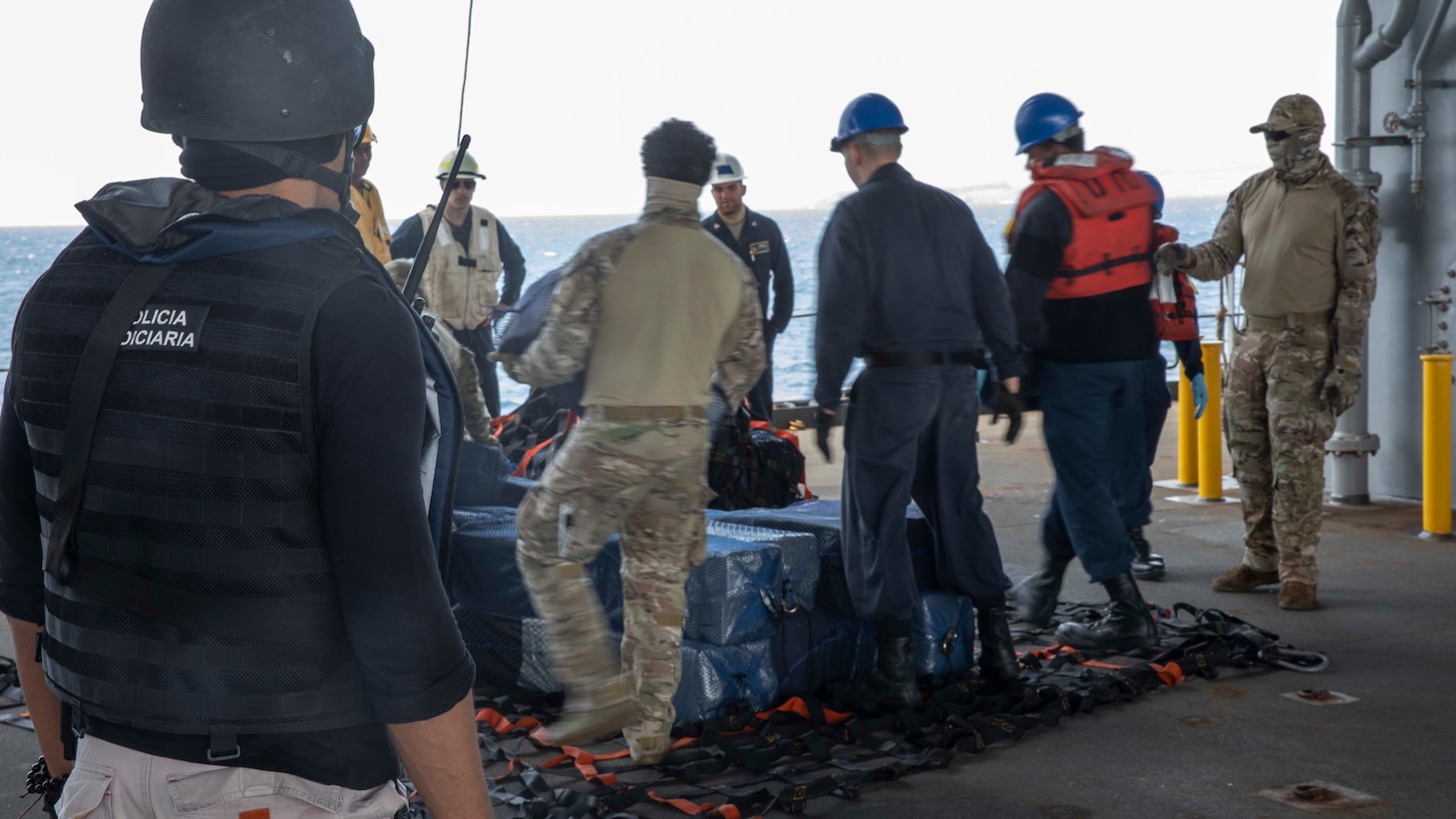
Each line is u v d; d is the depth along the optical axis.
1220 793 3.03
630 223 3.12
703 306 3.08
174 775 1.12
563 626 3.14
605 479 3.03
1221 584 5.15
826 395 3.54
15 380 1.21
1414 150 6.59
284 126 1.16
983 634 3.90
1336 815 2.89
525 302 3.22
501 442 5.06
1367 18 6.62
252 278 1.11
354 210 1.30
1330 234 4.68
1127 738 3.44
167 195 1.18
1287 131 4.72
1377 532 6.18
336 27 1.20
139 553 1.11
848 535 3.63
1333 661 4.12
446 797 1.18
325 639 1.13
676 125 3.11
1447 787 3.04
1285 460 4.79
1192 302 4.85
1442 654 4.17
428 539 1.14
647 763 3.19
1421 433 6.86
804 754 3.32
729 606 3.47
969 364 3.66
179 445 1.09
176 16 1.15
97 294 1.15
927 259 3.54
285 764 1.13
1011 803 2.99
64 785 1.31
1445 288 6.56
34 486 1.27
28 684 1.38
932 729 3.44
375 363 1.10
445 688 1.14
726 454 4.64
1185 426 7.62
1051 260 4.02
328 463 1.10
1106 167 4.11
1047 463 8.71
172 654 1.11
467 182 6.80
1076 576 5.48
